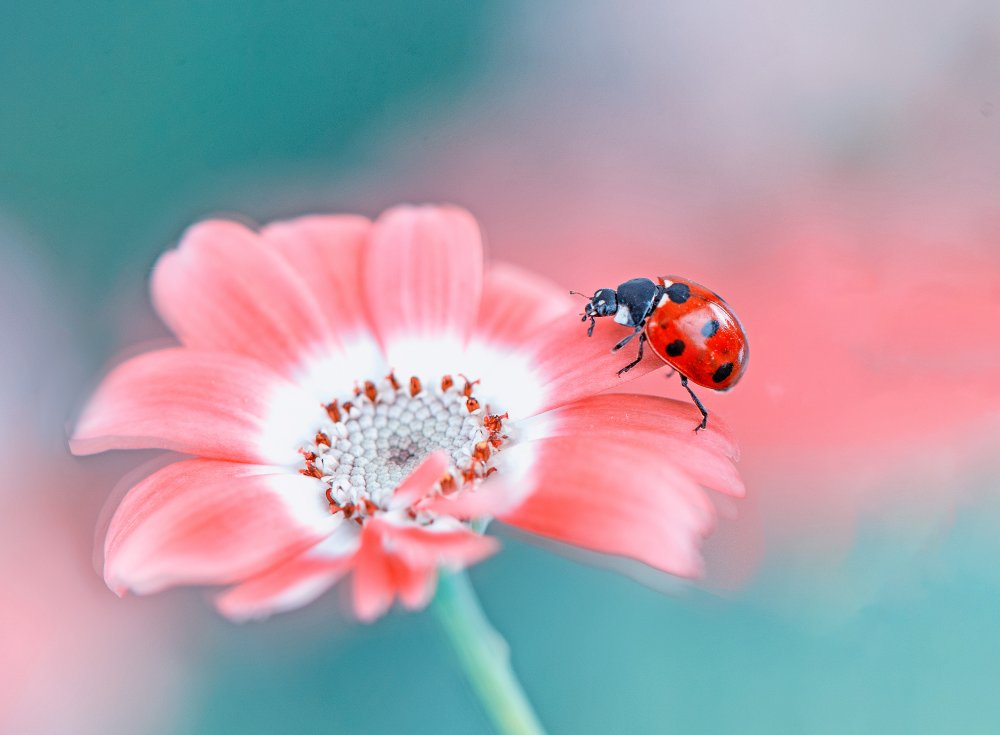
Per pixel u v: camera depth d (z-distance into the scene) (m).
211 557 0.15
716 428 0.16
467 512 0.15
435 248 0.17
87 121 0.21
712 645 0.19
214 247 0.17
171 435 0.16
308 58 0.21
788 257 0.19
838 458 0.18
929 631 0.19
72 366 0.19
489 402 0.16
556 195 0.20
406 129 0.21
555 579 0.19
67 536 0.18
